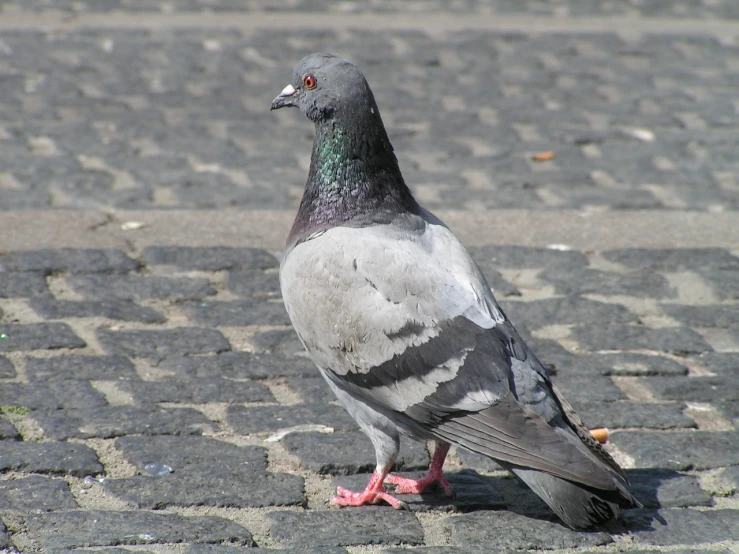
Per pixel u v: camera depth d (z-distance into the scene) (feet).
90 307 32.63
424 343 22.75
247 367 29.78
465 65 61.46
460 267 24.25
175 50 62.18
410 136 51.01
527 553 22.00
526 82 59.16
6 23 66.13
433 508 23.95
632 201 44.09
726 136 52.21
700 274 36.70
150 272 35.42
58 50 61.41
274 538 22.20
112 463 24.58
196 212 40.81
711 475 25.30
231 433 26.37
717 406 28.58
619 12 74.43
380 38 65.72
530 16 72.69
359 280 23.54
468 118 53.62
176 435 25.99
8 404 26.73
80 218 39.37
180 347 30.68
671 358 31.22
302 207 25.93
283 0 74.84
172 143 49.16
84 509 22.62
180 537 21.75
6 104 52.75
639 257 37.81
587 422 27.48
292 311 24.66
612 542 22.45
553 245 38.83
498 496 24.56
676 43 66.90
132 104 53.83
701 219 41.75
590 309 34.09
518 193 44.80
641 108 55.88
